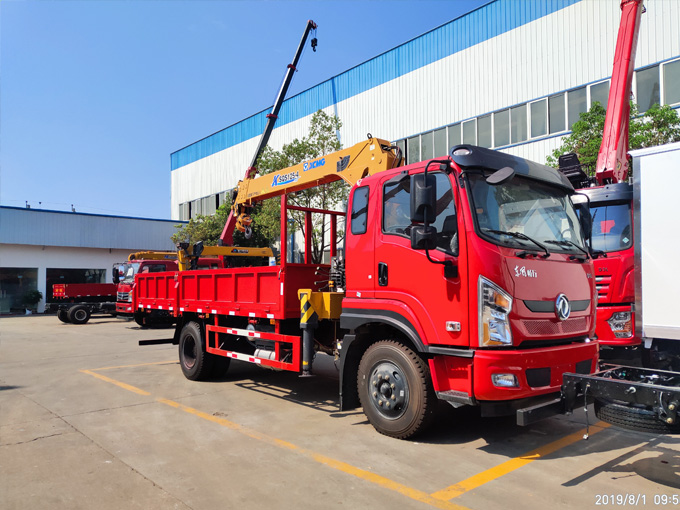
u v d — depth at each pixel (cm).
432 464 443
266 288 671
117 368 951
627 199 732
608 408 413
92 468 435
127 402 675
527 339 447
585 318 511
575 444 499
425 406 485
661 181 543
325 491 387
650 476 417
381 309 519
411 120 1909
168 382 812
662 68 1285
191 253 973
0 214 2542
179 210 3341
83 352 1180
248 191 948
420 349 477
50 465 443
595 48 1408
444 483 402
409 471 427
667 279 536
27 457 462
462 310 448
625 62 919
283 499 373
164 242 3108
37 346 1296
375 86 2048
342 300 585
